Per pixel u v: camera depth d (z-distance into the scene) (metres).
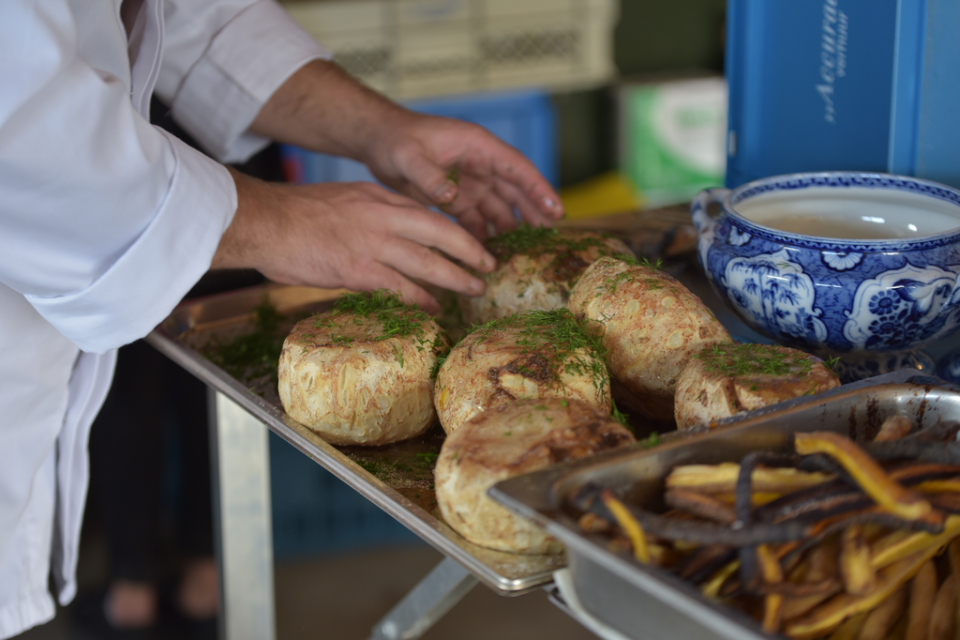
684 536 0.47
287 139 1.30
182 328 1.04
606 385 0.72
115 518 1.85
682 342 0.75
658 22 3.59
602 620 0.49
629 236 1.09
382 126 1.21
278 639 1.83
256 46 1.24
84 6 0.88
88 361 1.05
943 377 0.77
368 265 0.94
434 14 3.05
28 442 1.01
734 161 1.15
